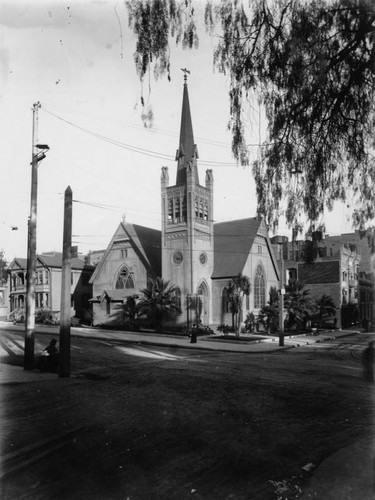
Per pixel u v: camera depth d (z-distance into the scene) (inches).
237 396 463.8
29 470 250.8
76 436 314.8
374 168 315.6
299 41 270.5
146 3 261.3
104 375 622.8
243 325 1753.2
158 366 734.5
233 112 307.6
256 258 1895.9
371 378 580.1
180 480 240.5
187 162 1689.2
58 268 2258.9
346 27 263.3
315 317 2155.5
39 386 521.7
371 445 289.7
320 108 299.7
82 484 233.8
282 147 321.7
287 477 244.4
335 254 2167.8
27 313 690.8
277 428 340.2
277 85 294.0
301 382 565.6
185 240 1685.5
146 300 1606.8
